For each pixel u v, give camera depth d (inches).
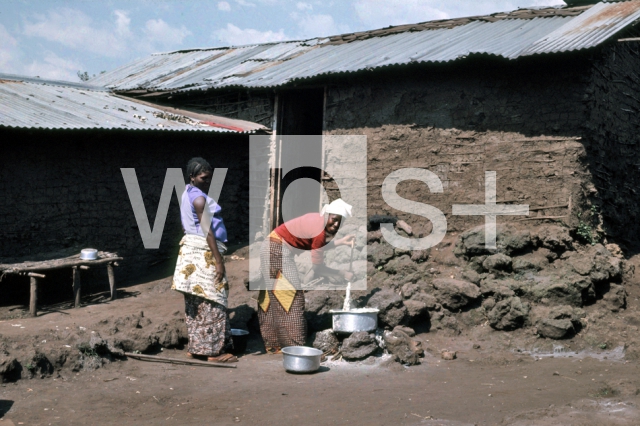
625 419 172.1
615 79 364.5
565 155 330.0
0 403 195.5
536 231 323.6
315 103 477.1
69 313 304.0
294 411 190.5
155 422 182.7
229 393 209.2
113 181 386.9
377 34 489.7
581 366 237.1
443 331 277.1
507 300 274.8
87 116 385.7
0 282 330.0
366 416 184.5
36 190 353.4
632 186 400.8
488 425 174.7
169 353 255.9
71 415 187.6
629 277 308.5
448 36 423.2
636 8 370.9
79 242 370.3
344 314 251.0
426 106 373.7
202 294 241.3
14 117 345.7
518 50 338.3
